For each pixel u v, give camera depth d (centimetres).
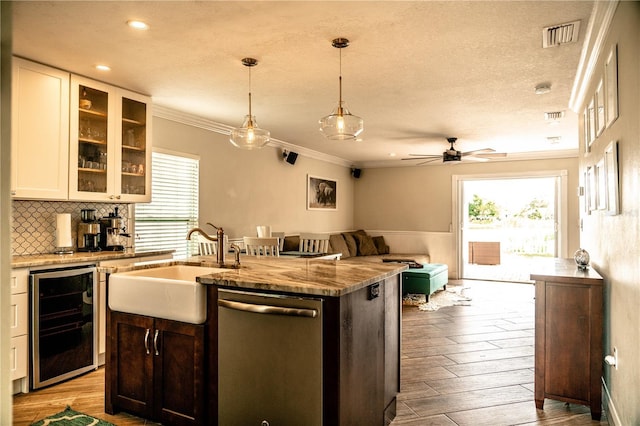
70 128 341
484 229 1048
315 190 769
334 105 445
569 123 524
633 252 203
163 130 461
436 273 617
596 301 262
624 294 223
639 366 193
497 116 490
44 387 298
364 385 219
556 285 272
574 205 722
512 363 355
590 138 346
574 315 267
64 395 287
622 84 220
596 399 260
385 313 250
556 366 271
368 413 224
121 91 382
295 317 200
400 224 876
